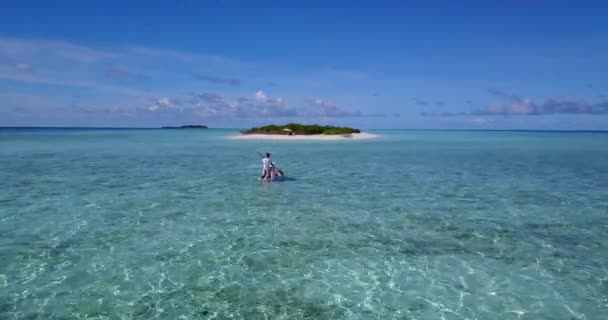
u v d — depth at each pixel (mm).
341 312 9250
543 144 79938
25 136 110438
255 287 10438
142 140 86438
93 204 19328
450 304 9633
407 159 42531
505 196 21906
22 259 12062
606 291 10344
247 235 14617
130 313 9078
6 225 15555
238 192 22625
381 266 11883
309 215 17500
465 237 14562
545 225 16156
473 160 41938
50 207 18641
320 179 27703
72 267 11516
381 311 9297
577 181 27359
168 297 9836
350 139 92188
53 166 34656
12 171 31094
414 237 14523
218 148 59219
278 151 53438
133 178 27734
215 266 11734
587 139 116125
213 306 9461
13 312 9039
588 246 13664
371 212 18094
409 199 20984
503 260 12398
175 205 19234
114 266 11633
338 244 13727
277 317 9008
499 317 9062
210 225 15852
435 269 11695
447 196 21859
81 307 9305
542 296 10070
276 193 22406
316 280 10898
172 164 36781
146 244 13523
